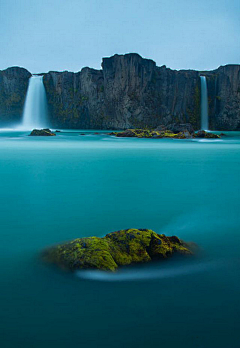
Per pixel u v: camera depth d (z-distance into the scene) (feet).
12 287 10.85
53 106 235.81
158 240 13.78
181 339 8.39
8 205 22.77
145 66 212.43
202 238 16.53
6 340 8.23
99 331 8.66
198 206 23.24
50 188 29.01
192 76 226.99
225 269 12.60
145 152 68.39
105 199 25.08
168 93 226.38
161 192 27.99
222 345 8.18
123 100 215.72
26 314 9.34
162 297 10.39
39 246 14.87
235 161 53.31
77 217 19.95
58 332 8.59
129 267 12.41
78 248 12.71
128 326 8.90
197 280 11.62
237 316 9.41
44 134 133.59
